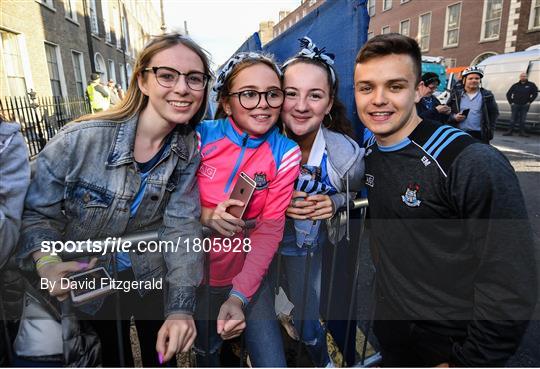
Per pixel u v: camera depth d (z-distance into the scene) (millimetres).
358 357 1950
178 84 1071
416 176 1116
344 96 2160
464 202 1009
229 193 1357
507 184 953
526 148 6129
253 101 1258
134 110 1152
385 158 1225
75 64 9219
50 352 1142
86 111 8578
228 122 1366
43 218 1125
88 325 1236
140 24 13734
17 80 6512
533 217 3391
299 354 1640
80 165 1089
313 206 1473
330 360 1809
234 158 1335
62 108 7352
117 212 1168
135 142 1160
